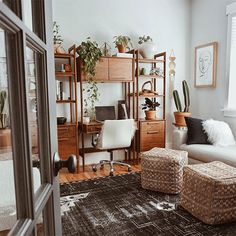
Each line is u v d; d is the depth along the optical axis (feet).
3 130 1.53
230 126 12.32
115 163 11.61
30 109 1.83
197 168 7.18
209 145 10.37
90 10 12.23
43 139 2.23
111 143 10.53
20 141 1.59
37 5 2.10
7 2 1.43
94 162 12.89
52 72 2.52
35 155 2.00
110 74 11.66
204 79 13.71
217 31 12.84
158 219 6.82
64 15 11.76
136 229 6.35
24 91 1.58
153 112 12.94
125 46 12.32
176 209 7.39
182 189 7.40
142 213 7.18
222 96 12.75
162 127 12.88
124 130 10.49
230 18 12.02
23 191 1.61
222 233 6.12
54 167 2.49
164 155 8.64
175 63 14.40
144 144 12.51
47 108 2.26
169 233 6.14
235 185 6.45
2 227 1.53
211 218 6.39
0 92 1.48
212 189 6.29
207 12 13.34
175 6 14.07
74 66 11.06
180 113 13.16
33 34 1.84
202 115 14.11
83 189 9.16
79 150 12.13
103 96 12.84
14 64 1.51
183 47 14.53
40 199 1.95
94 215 7.13
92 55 10.94
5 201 1.56
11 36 1.48
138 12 13.23
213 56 13.00
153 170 8.66
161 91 14.21
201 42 13.88
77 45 12.09
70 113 12.28
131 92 13.24
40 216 1.99
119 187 9.30
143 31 13.43
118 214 7.16
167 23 13.97
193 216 6.94
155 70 13.08
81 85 11.25
